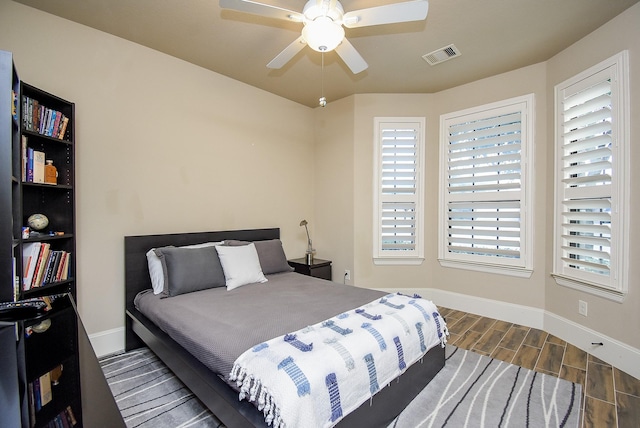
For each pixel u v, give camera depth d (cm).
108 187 249
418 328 187
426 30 240
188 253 254
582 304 254
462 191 347
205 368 160
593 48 241
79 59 234
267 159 371
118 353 249
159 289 249
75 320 145
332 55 284
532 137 298
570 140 265
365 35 247
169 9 216
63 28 226
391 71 312
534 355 242
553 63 281
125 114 257
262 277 281
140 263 261
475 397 186
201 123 308
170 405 180
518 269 307
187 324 182
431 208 373
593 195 242
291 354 135
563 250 271
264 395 120
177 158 291
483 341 269
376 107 375
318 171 423
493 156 324
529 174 300
